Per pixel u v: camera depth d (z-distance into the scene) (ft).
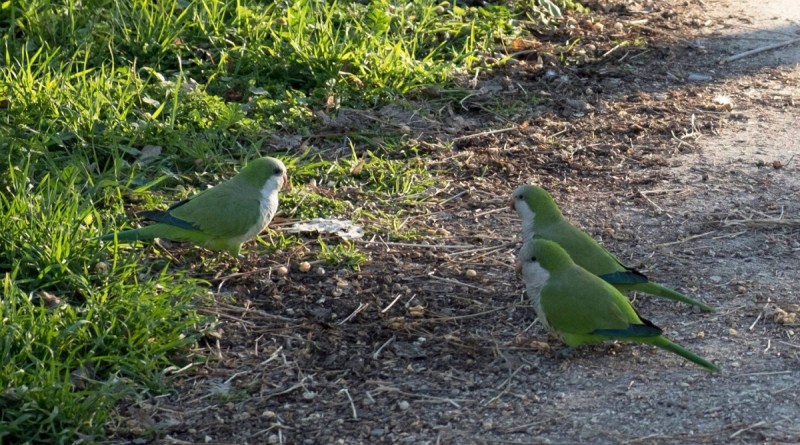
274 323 27.73
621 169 37.35
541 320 26.32
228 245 30.14
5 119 35.12
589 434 22.93
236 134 37.55
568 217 33.91
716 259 31.14
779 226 32.99
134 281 28.71
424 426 23.49
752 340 26.73
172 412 24.06
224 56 41.09
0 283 27.25
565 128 40.37
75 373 24.53
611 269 27.58
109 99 37.04
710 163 37.60
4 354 24.18
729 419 23.26
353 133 38.81
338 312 28.35
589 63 46.14
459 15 47.50
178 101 37.91
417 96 41.86
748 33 50.55
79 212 31.30
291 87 41.09
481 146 38.83
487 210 34.53
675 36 49.75
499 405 24.22
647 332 24.88
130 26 42.24
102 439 23.02
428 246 31.99
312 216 33.60
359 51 42.24
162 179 33.50
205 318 27.14
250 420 23.82
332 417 23.94
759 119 41.29
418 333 27.43
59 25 41.37
